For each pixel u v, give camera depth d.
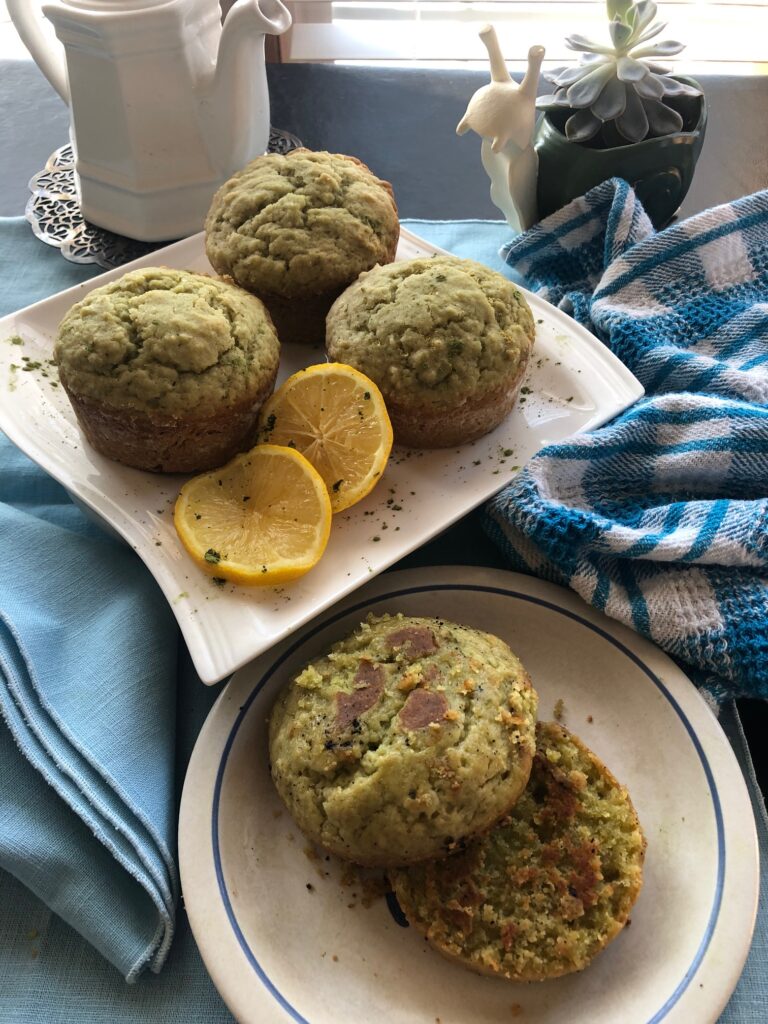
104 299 0.29
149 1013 0.22
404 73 0.50
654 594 0.27
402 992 0.22
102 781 0.24
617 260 0.35
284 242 0.32
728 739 0.26
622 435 0.30
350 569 0.27
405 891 0.22
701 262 0.35
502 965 0.21
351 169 0.35
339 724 0.23
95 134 0.37
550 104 0.36
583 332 0.33
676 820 0.24
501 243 0.40
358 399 0.28
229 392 0.28
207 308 0.29
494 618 0.28
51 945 0.23
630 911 0.22
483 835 0.23
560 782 0.24
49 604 0.27
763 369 0.33
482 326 0.29
